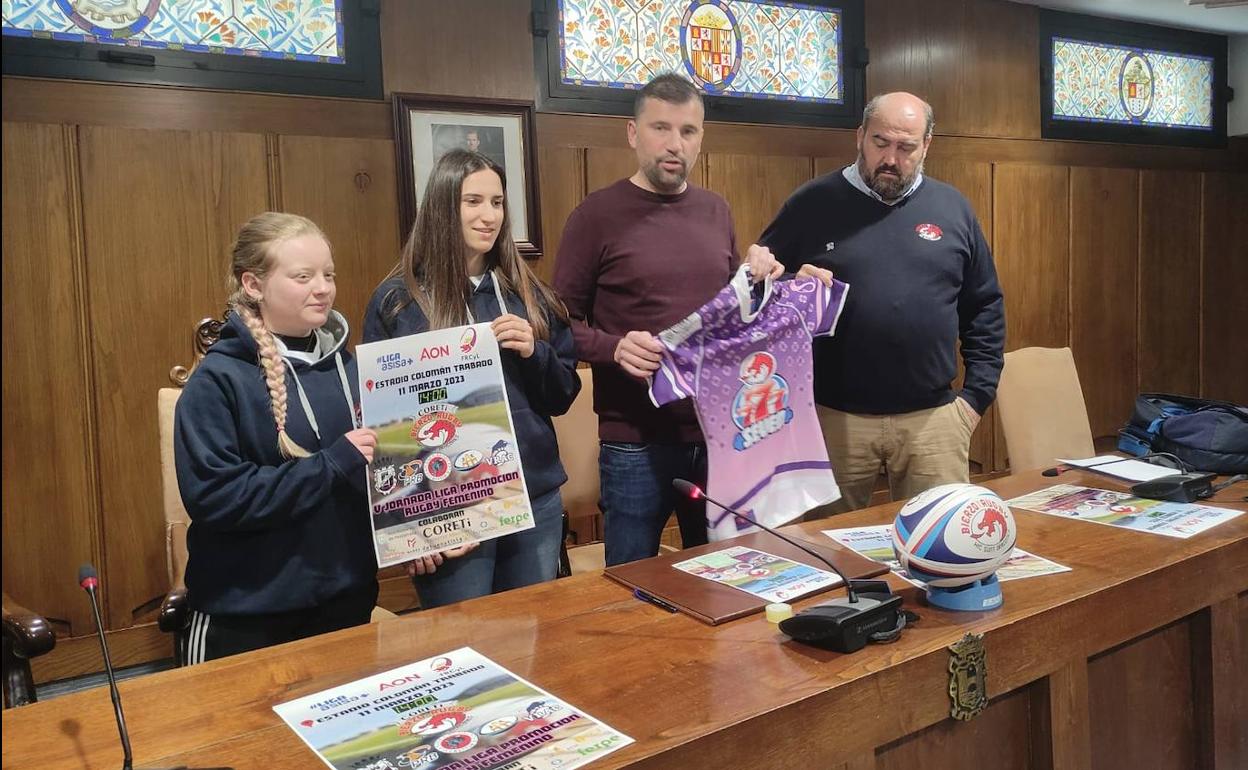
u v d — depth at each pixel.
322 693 1.15
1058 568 1.52
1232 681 1.64
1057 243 5.11
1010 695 1.35
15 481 2.81
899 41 4.46
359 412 1.68
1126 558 1.56
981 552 1.31
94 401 2.91
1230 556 1.62
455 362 1.64
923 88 4.55
